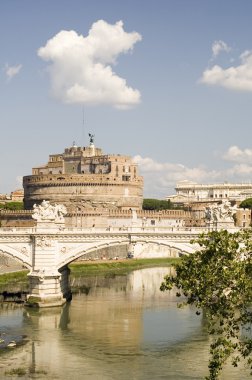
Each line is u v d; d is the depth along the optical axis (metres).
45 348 81.06
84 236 112.38
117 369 72.25
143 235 113.12
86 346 82.25
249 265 50.56
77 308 109.75
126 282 152.00
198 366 73.50
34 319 98.94
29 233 110.31
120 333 89.62
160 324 95.69
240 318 50.59
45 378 68.62
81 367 72.94
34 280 110.25
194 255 52.91
